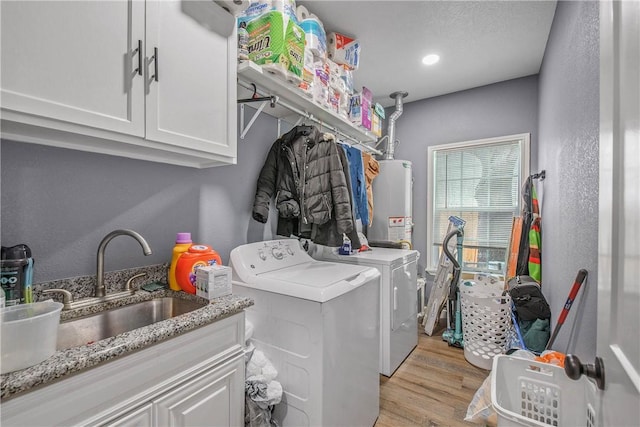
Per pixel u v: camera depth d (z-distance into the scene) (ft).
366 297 5.36
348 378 4.78
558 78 6.04
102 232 3.92
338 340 4.52
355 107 7.93
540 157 8.70
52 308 2.49
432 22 6.77
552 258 6.57
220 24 4.05
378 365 5.80
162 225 4.62
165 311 4.12
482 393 5.10
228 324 3.62
